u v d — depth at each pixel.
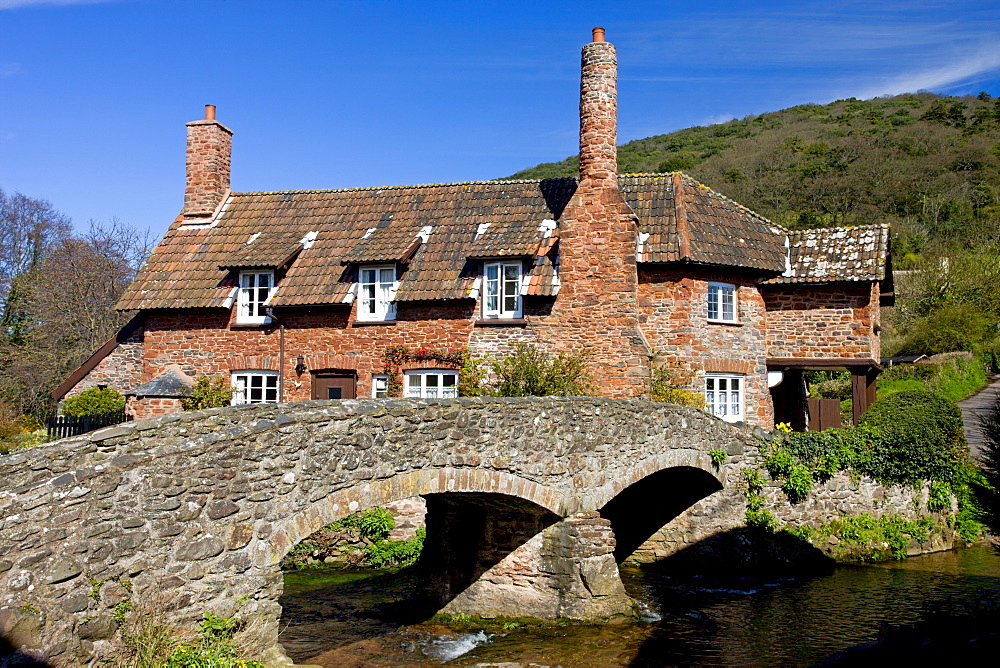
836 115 91.12
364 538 18.72
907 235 53.06
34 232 41.50
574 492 13.98
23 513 7.94
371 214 24.17
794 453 19.08
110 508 8.59
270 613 9.88
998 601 15.38
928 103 88.94
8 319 39.03
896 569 18.33
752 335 21.98
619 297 20.12
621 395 19.92
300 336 22.45
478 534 15.20
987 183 59.88
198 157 25.38
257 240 24.03
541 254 21.20
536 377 19.20
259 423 9.90
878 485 19.80
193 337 23.30
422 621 15.00
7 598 7.73
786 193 61.16
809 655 12.99
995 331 41.47
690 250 20.70
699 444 17.34
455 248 22.17
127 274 41.06
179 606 9.05
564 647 13.47
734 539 18.39
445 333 21.38
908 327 42.94
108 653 8.38
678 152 83.88
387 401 11.41
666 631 14.22
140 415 21.39
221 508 9.47
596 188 20.58
